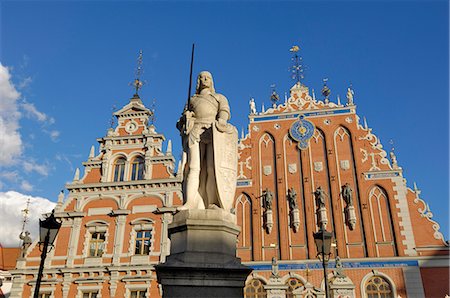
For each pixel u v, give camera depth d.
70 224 27.34
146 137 29.41
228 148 6.87
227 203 6.58
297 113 29.81
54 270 25.72
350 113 29.02
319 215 25.91
